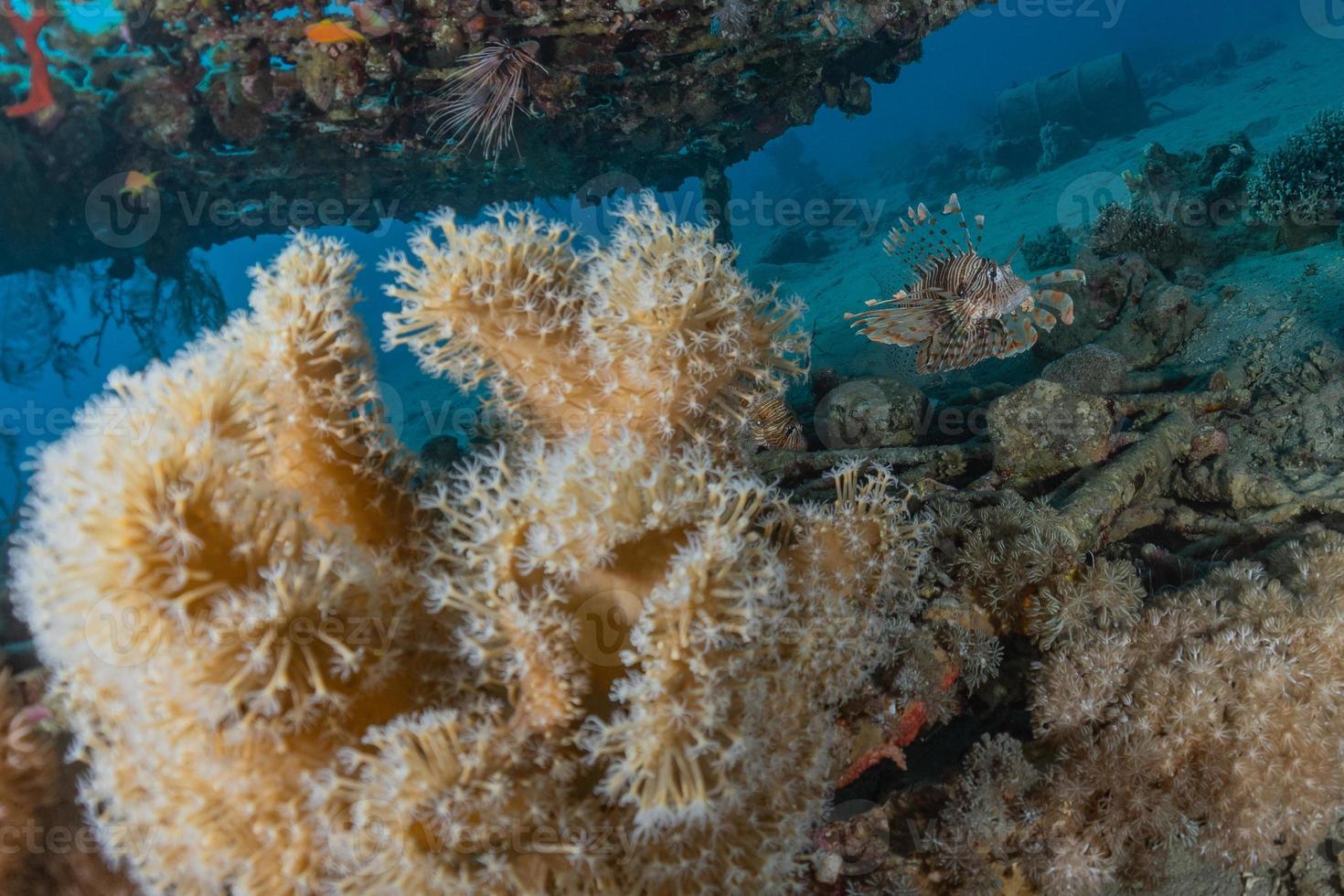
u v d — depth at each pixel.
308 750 1.39
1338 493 3.83
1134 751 2.47
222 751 1.33
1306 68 20.94
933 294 3.41
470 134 7.12
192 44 5.73
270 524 1.40
